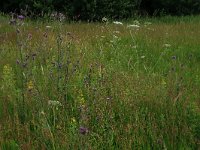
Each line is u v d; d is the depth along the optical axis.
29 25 13.80
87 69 6.88
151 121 4.99
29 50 7.68
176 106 5.36
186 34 12.54
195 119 4.98
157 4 20.27
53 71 6.61
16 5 19.11
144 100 5.49
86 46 9.23
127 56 8.83
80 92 5.65
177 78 6.50
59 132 4.64
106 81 5.87
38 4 17.72
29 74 6.10
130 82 6.00
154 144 4.60
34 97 5.44
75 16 17.16
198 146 4.62
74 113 5.27
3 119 5.17
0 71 7.30
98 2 17.92
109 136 4.70
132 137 4.62
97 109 5.09
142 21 17.80
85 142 4.27
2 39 11.00
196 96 5.79
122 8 18.36
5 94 5.84
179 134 4.85
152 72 7.70
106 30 12.46
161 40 11.38
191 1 20.20
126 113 5.20
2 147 4.58
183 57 9.33
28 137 4.72
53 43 8.95
